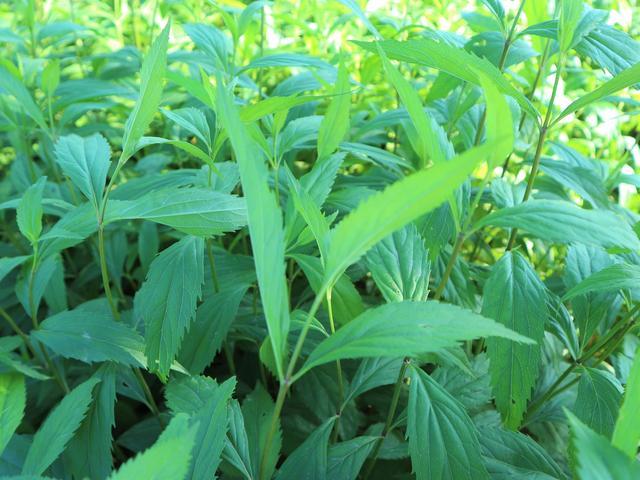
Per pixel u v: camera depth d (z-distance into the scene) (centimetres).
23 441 26
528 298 25
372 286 47
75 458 26
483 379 32
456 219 22
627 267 25
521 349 25
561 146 39
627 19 55
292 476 25
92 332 27
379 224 12
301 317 26
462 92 41
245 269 36
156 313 26
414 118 19
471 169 11
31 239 26
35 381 36
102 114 65
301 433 36
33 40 55
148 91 22
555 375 37
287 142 33
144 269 44
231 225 24
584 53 29
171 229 45
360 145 37
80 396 22
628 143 54
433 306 14
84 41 69
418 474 22
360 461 27
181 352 31
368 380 30
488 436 29
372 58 45
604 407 28
